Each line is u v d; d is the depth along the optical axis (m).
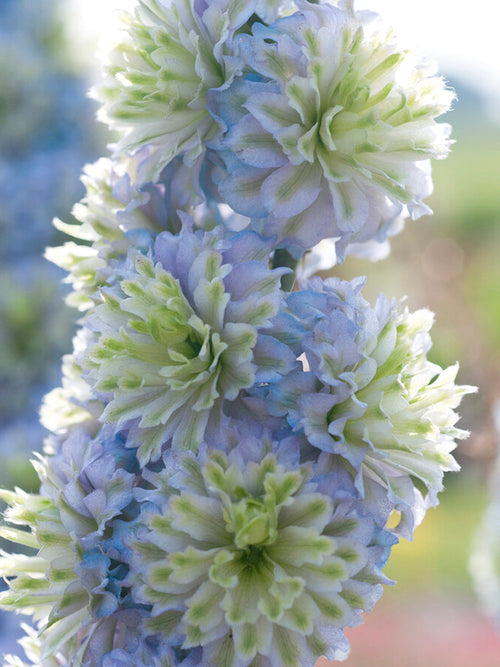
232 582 0.27
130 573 0.29
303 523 0.28
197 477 0.28
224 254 0.29
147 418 0.29
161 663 0.28
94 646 0.29
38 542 0.31
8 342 0.65
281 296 0.28
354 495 0.28
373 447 0.28
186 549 0.28
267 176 0.30
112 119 0.32
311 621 0.28
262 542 0.28
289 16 0.30
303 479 0.28
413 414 0.30
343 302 0.29
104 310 0.29
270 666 0.28
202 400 0.28
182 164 0.32
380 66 0.30
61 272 0.69
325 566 0.28
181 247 0.29
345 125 0.30
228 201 0.30
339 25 0.30
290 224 0.30
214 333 0.28
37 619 0.32
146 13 0.31
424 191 0.31
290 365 0.28
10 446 0.60
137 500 0.29
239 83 0.30
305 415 0.28
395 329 0.30
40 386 0.66
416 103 0.31
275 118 0.30
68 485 0.30
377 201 0.32
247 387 0.28
